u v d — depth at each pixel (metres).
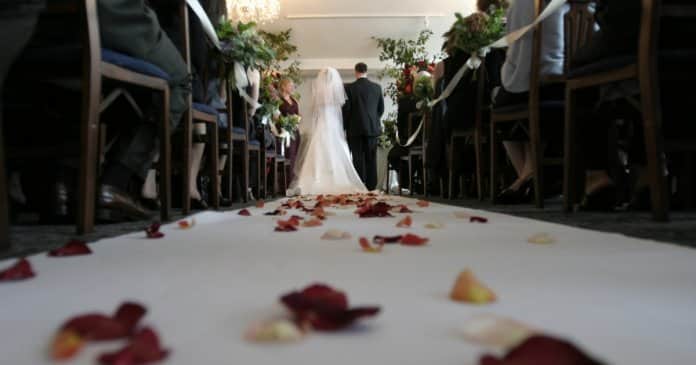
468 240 1.30
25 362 0.46
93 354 0.47
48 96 1.80
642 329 0.56
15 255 1.08
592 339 0.53
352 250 1.13
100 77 1.47
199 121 2.65
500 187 3.83
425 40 8.83
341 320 0.52
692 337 0.54
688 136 2.22
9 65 1.12
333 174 6.55
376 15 8.63
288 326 0.51
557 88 2.60
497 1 3.86
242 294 0.72
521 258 1.02
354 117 6.71
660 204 1.69
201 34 2.53
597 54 1.88
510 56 2.66
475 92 3.65
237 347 0.49
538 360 0.36
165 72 1.90
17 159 1.81
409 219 1.65
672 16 1.65
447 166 4.55
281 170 6.20
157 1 2.27
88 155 1.46
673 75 1.71
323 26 8.78
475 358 0.46
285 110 6.18
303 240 1.32
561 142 3.05
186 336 0.53
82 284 0.79
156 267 0.94
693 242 1.23
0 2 1.04
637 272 0.87
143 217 1.92
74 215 1.87
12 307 0.66
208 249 1.16
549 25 2.43
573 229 1.49
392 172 9.12
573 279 0.82
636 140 2.19
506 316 0.61
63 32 1.53
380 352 0.48
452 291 0.69
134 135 1.88
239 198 3.93
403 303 0.67
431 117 4.48
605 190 2.20
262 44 3.37
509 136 2.98
